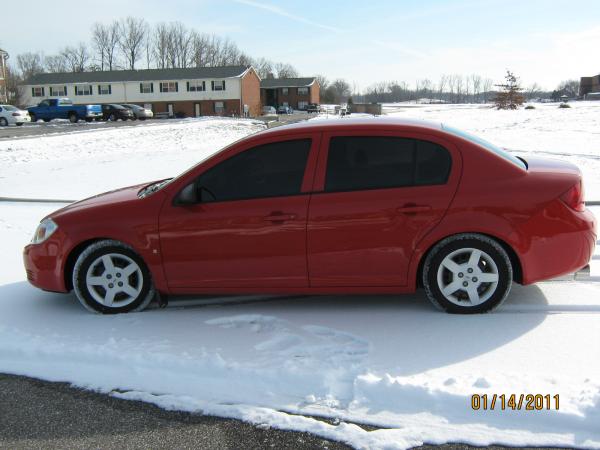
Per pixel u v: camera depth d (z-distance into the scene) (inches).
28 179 502.3
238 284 179.2
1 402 132.6
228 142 919.7
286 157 176.6
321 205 171.8
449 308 174.1
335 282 175.8
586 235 169.6
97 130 1222.3
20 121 1545.3
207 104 2768.2
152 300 197.9
